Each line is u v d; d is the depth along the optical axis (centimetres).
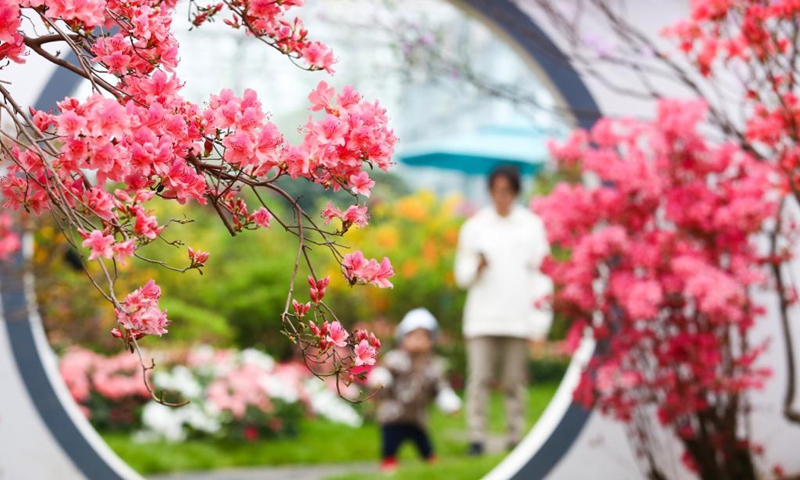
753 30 305
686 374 394
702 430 396
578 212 392
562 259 1063
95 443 388
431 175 2006
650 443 438
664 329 385
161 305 884
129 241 150
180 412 750
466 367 1162
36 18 350
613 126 389
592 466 433
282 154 169
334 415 857
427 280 1130
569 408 434
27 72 371
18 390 378
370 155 172
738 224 358
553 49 422
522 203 1266
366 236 1124
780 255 381
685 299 379
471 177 1884
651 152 414
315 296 178
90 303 543
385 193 1393
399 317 1141
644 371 400
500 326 617
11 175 168
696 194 371
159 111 162
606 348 426
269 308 1005
